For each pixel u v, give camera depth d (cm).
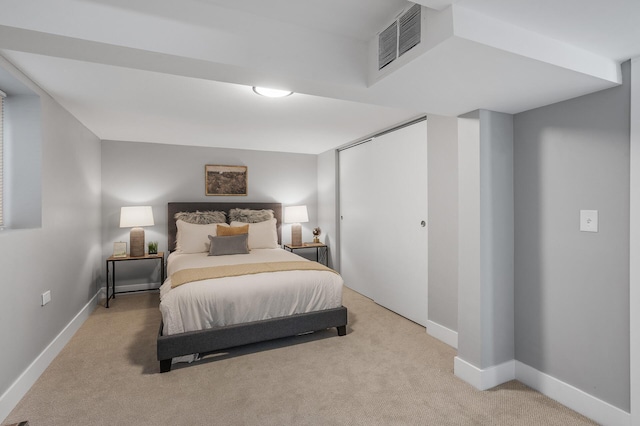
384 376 237
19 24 122
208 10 149
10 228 241
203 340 252
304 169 563
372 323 343
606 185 182
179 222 454
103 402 204
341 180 507
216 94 269
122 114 324
